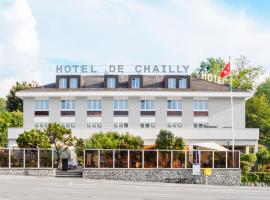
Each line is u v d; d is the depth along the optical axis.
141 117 80.31
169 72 84.19
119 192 39.09
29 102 80.75
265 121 113.94
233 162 57.75
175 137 68.12
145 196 36.78
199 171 55.97
